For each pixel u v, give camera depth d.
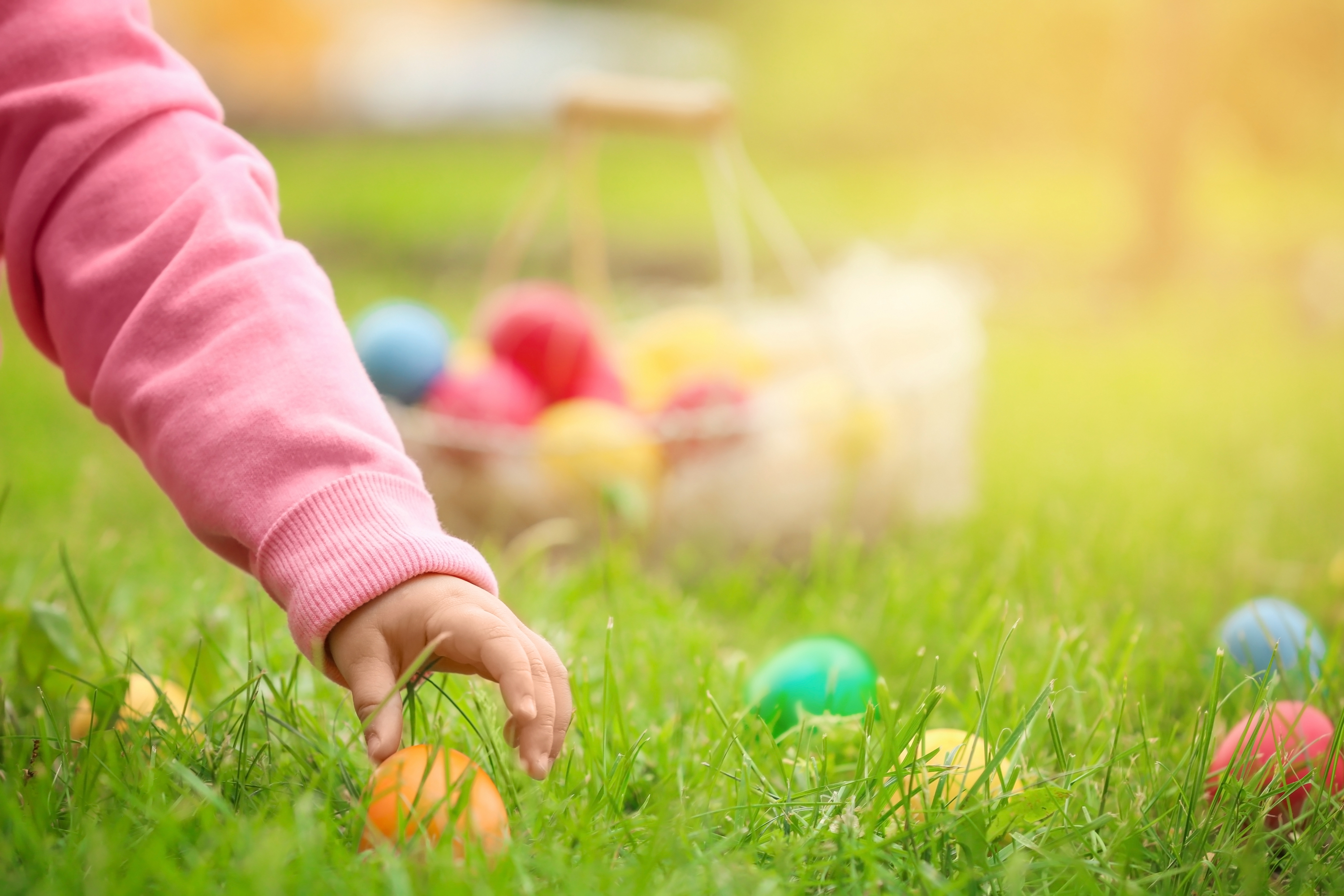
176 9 9.16
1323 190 6.04
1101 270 4.04
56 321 0.98
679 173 7.22
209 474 0.93
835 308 1.83
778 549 1.51
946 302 1.86
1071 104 6.25
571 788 1.00
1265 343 3.21
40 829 0.93
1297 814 1.01
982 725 1.04
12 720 1.07
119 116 0.98
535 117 8.78
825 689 1.12
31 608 1.09
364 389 0.96
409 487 0.94
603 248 4.25
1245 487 1.84
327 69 9.33
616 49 9.00
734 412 1.48
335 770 0.99
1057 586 1.27
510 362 1.56
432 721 1.06
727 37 9.66
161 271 0.96
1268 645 1.19
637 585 1.34
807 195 6.03
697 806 1.00
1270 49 5.23
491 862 0.91
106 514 1.55
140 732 1.00
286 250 0.98
